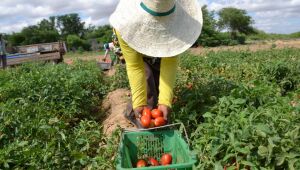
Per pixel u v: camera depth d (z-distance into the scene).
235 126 0.95
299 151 0.86
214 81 1.53
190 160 0.92
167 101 1.14
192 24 1.16
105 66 4.20
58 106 1.78
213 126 1.05
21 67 3.50
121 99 2.19
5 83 2.09
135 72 1.15
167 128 1.17
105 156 1.17
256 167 0.88
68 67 3.48
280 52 4.05
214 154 0.90
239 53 3.98
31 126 1.33
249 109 1.09
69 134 1.45
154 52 1.11
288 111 1.07
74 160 1.20
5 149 1.11
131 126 1.56
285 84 2.11
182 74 2.22
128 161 1.08
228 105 1.15
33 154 1.14
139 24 1.11
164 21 1.11
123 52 1.16
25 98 1.75
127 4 1.15
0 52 4.29
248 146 0.88
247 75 2.42
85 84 2.53
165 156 1.09
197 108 1.36
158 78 1.35
